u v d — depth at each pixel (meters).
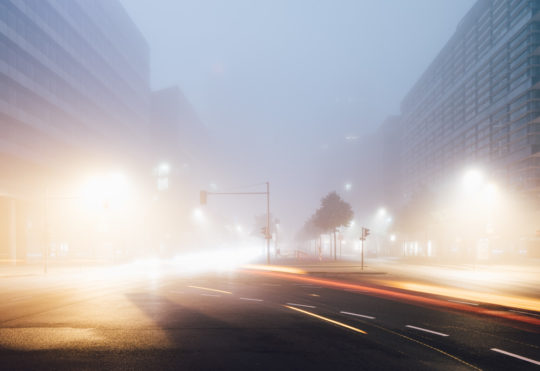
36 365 5.91
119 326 8.79
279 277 23.27
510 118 53.06
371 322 9.34
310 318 9.82
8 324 9.02
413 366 5.95
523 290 16.75
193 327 8.70
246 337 7.77
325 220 49.25
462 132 67.44
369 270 28.80
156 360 6.18
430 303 12.48
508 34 53.34
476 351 6.80
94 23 54.19
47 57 43.50
